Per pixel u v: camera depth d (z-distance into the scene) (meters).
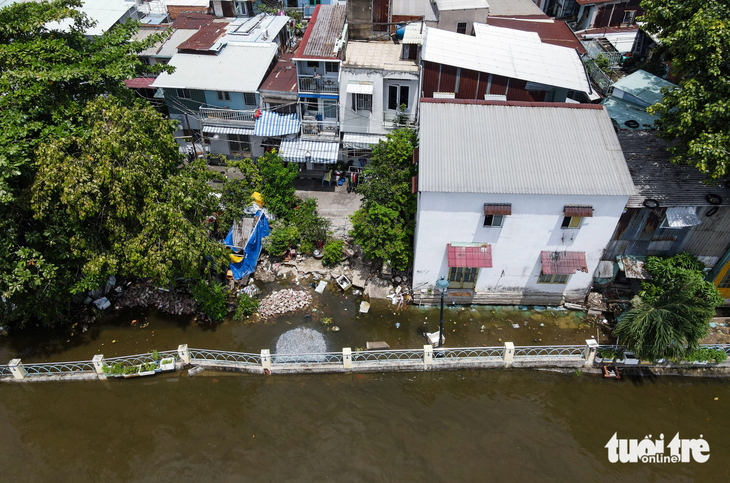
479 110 22.91
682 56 22.33
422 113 22.80
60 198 19.41
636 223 22.72
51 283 21.19
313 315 24.92
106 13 41.34
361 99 30.70
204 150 32.72
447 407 20.59
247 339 23.62
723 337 22.94
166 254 20.72
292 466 18.58
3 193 17.77
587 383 21.41
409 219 25.72
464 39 30.91
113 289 26.03
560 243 22.64
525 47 31.34
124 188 19.94
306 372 21.72
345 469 18.47
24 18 22.69
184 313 25.09
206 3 46.44
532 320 24.48
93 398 21.17
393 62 30.55
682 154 22.19
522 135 22.28
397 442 19.33
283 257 27.98
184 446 19.31
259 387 21.42
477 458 18.77
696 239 23.09
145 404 20.89
